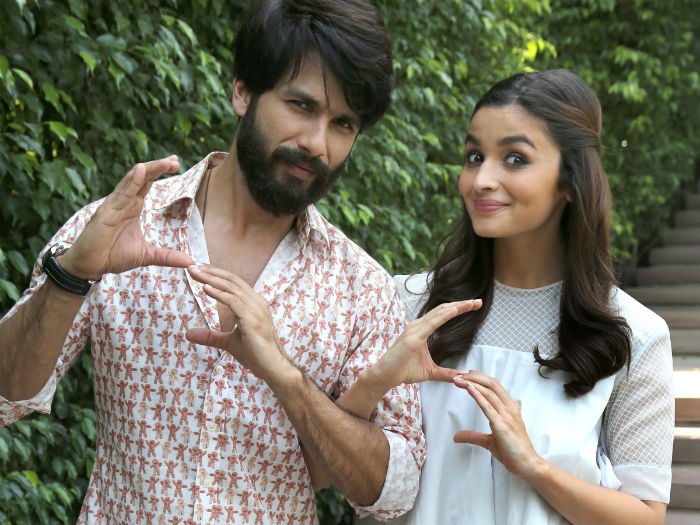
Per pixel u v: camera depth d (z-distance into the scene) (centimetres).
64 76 217
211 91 252
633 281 680
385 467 143
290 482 146
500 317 167
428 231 371
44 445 225
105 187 234
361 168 314
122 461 142
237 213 148
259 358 125
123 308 142
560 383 157
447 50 392
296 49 132
